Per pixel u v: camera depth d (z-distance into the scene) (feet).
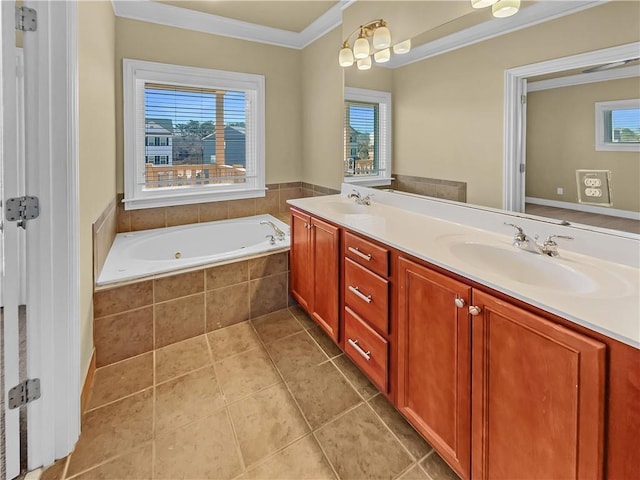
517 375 3.16
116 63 8.81
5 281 3.93
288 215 11.68
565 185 4.28
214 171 10.75
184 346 7.09
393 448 4.64
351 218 6.41
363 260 5.55
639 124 3.57
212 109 10.48
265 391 5.76
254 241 10.66
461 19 5.53
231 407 5.38
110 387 5.80
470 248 4.83
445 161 6.05
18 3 4.17
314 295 7.34
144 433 4.85
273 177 11.64
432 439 4.25
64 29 4.10
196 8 9.05
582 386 2.64
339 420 5.13
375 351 5.32
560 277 3.90
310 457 4.50
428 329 4.24
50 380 4.29
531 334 3.01
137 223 9.63
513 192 4.95
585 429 2.65
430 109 6.28
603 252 4.02
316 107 10.75
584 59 3.99
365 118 8.21
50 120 4.05
